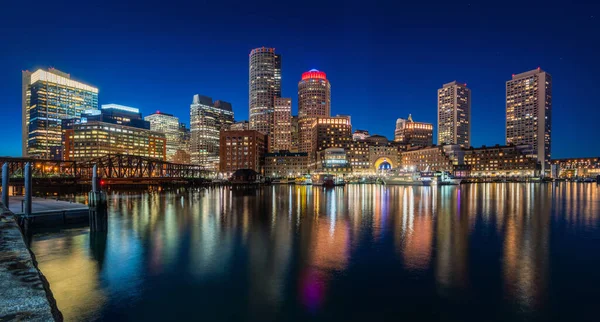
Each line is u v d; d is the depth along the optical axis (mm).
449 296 17281
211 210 54156
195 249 26672
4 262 7699
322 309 15961
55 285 18891
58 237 31328
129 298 17172
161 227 36906
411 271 20984
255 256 24547
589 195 89750
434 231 33781
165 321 14859
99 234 32688
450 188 140125
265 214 48406
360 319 14961
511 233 32594
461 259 23484
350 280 19547
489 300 16688
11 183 96625
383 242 28781
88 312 15641
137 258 24125
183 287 18594
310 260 23469
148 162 140750
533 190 120812
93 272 21094
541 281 19203
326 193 104375
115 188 135000
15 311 5059
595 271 20781
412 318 14969
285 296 17391
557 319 14820
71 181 115188
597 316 15039
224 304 16516
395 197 83688
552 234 32156
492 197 82625
